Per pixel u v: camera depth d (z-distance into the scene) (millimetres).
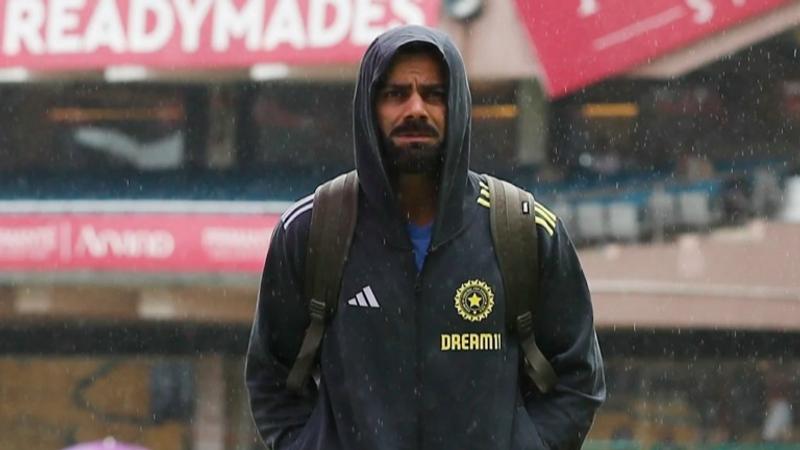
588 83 69312
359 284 10539
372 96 10336
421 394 10430
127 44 73312
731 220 70875
